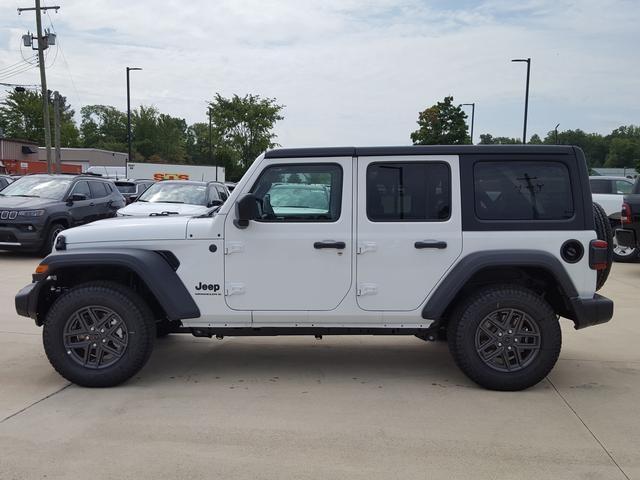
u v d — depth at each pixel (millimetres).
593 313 4629
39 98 76625
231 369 5297
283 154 4742
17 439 3773
